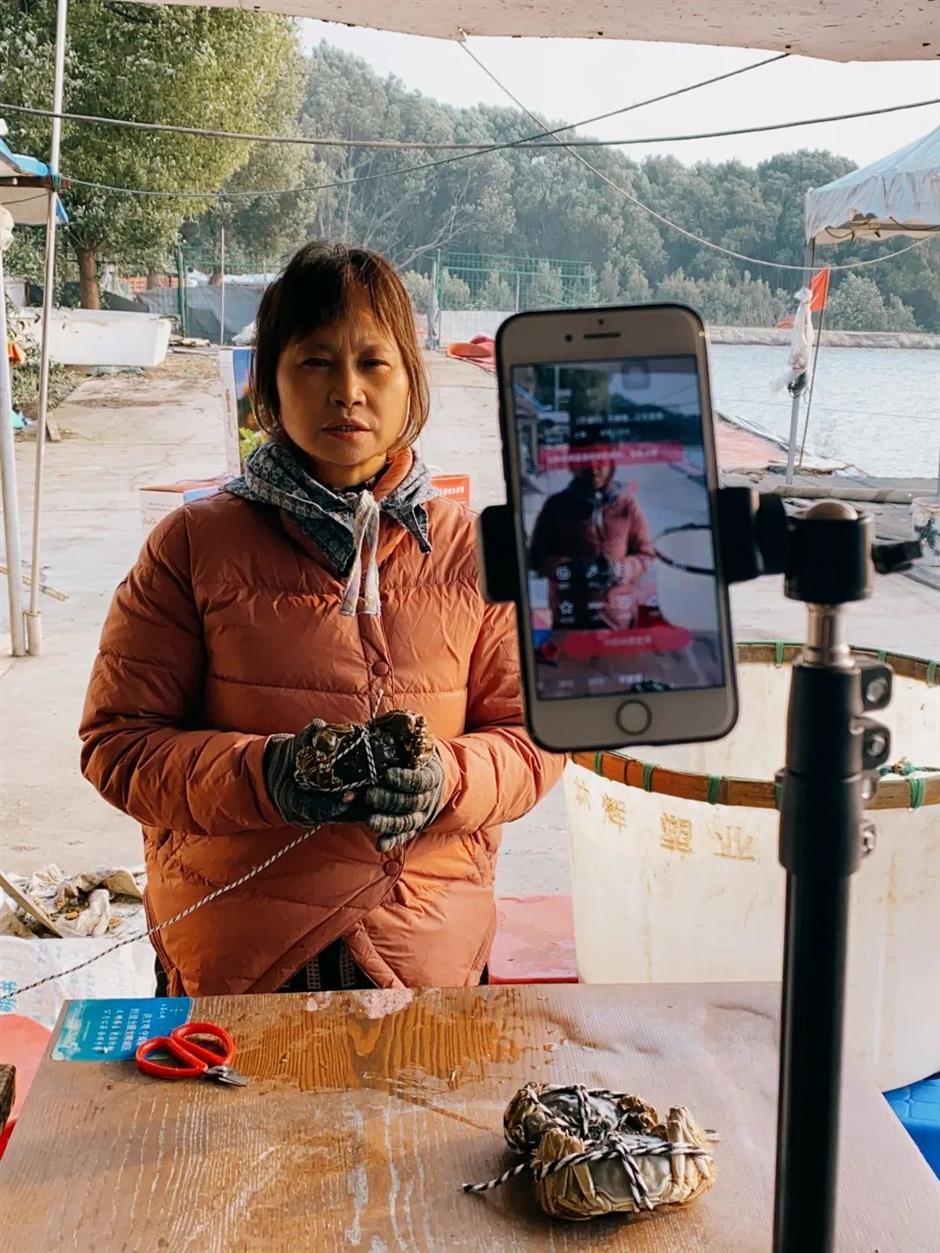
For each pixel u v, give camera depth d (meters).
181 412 17.23
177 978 1.53
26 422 14.66
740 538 0.68
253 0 3.66
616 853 1.92
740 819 1.78
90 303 21.03
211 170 19.95
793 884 0.67
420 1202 0.96
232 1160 1.01
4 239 5.63
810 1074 0.68
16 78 17.94
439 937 1.50
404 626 1.48
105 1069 1.14
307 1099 1.09
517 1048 1.18
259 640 1.45
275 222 32.66
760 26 3.74
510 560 0.69
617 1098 1.03
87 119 5.83
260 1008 1.25
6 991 2.12
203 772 1.36
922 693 2.18
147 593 1.48
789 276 31.28
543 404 0.69
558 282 31.83
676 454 0.69
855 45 3.99
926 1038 1.89
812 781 0.65
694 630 0.70
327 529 1.46
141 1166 1.00
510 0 3.51
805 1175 0.69
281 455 1.46
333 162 46.91
